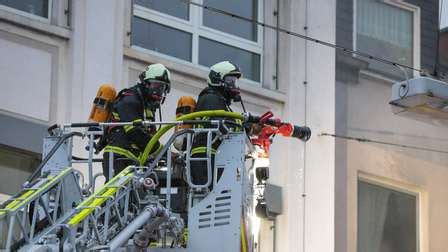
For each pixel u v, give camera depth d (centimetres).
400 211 2597
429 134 2661
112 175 1437
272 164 2366
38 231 1294
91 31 2119
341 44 2534
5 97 1986
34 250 1181
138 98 1477
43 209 1305
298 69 2464
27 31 2033
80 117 2072
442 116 2189
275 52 2467
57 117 2052
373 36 2609
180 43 2323
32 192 1270
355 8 2588
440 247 2647
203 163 1407
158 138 1436
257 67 2452
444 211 2666
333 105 2484
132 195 1396
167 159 1409
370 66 2580
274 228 2355
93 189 1462
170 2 2320
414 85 2097
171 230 1366
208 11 2392
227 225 1366
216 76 1472
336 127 2486
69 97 2072
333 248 2414
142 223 1309
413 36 2689
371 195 2550
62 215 1312
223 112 1420
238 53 2427
